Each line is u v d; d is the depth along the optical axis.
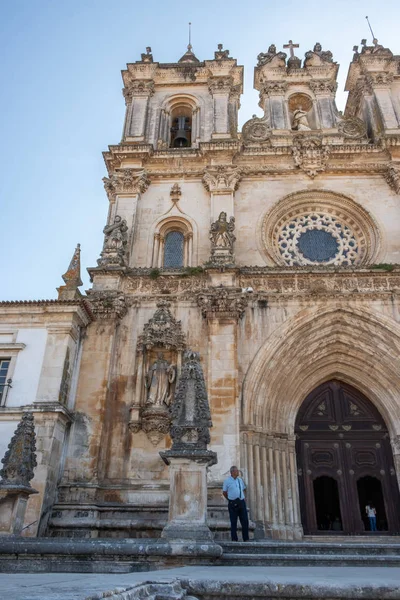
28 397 18.36
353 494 20.58
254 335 21.27
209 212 25.97
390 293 21.77
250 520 17.52
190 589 5.61
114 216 25.56
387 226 25.02
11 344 19.44
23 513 13.69
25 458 14.16
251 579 5.90
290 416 21.47
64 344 19.39
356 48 33.69
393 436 21.17
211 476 17.92
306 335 21.70
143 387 20.31
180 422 12.89
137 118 29.91
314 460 21.36
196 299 22.05
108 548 10.30
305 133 29.03
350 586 5.45
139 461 18.89
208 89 31.53
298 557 10.59
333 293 21.86
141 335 21.16
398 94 30.88
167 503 17.95
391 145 26.69
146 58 32.78
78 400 19.75
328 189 26.31
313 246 25.86
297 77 32.09
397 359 21.06
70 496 17.80
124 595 3.87
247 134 29.52
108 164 28.30
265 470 19.20
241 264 24.31
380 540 18.64
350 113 34.44
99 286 22.41
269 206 26.05
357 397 22.88
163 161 27.66
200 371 13.91
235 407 19.16
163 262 25.30
